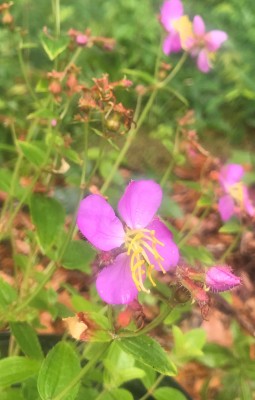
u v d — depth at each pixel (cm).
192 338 19
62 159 19
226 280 12
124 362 17
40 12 49
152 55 51
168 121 49
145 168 43
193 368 27
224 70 54
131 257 13
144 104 48
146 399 19
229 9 61
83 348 19
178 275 13
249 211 21
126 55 51
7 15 24
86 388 17
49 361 13
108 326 13
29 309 18
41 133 31
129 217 13
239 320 30
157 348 13
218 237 39
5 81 41
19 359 14
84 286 31
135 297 13
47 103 22
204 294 12
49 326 27
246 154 42
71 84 19
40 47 45
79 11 54
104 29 52
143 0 56
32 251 21
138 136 46
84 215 13
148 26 54
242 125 53
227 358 19
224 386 21
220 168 22
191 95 52
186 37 23
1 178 21
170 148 24
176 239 21
